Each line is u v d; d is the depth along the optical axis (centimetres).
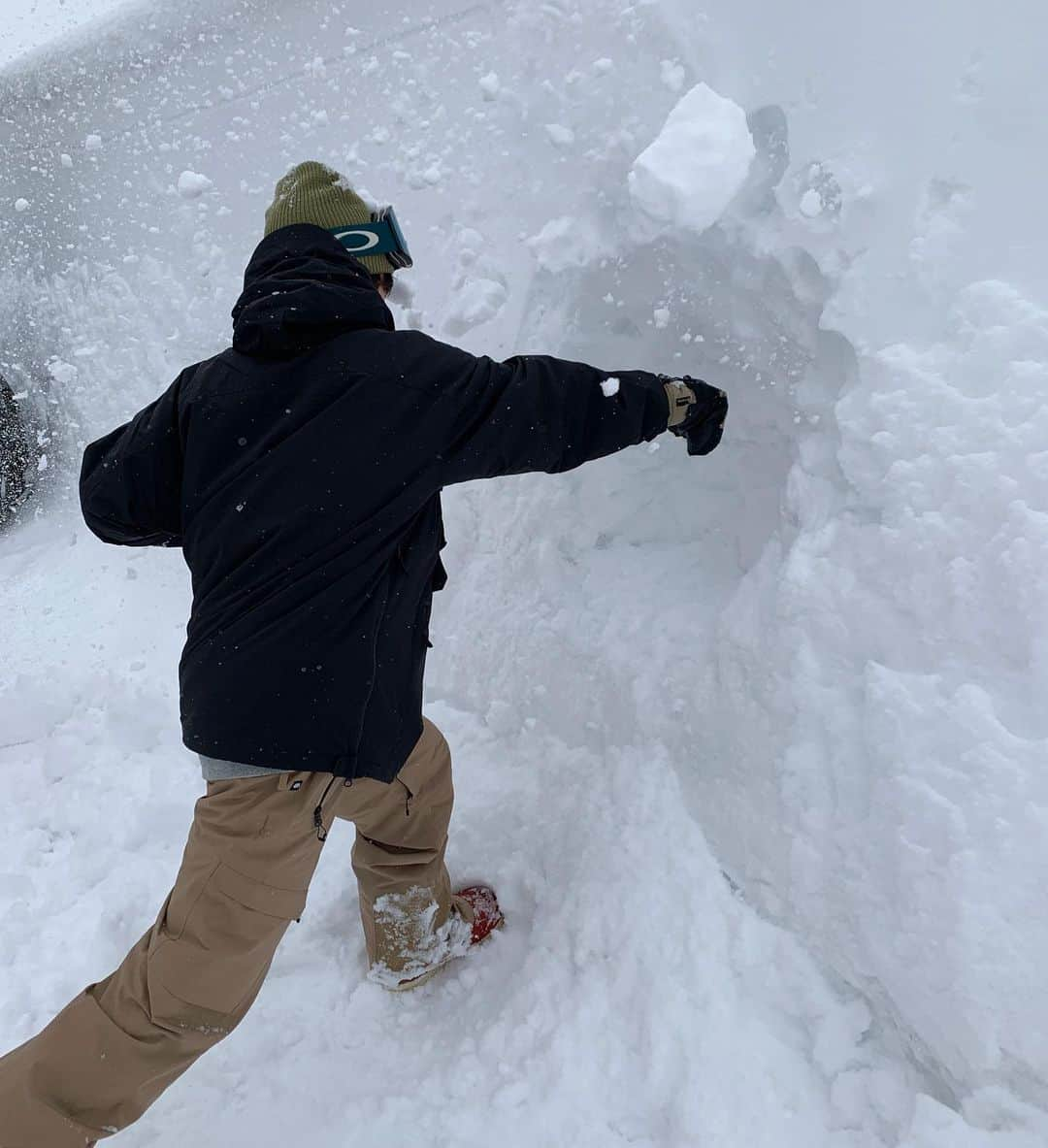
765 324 155
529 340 190
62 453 306
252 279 125
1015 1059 110
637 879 152
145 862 193
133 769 218
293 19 230
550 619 189
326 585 114
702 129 132
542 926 158
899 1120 120
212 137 256
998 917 110
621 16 170
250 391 118
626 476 188
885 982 122
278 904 118
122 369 284
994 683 116
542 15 183
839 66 142
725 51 155
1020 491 115
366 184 217
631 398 125
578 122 176
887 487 127
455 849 177
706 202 133
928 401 125
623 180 167
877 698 125
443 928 152
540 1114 134
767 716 142
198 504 120
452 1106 139
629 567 188
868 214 135
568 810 171
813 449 145
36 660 254
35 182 303
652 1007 138
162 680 236
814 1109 125
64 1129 111
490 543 203
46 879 195
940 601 121
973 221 127
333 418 113
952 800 116
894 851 121
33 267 306
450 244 200
